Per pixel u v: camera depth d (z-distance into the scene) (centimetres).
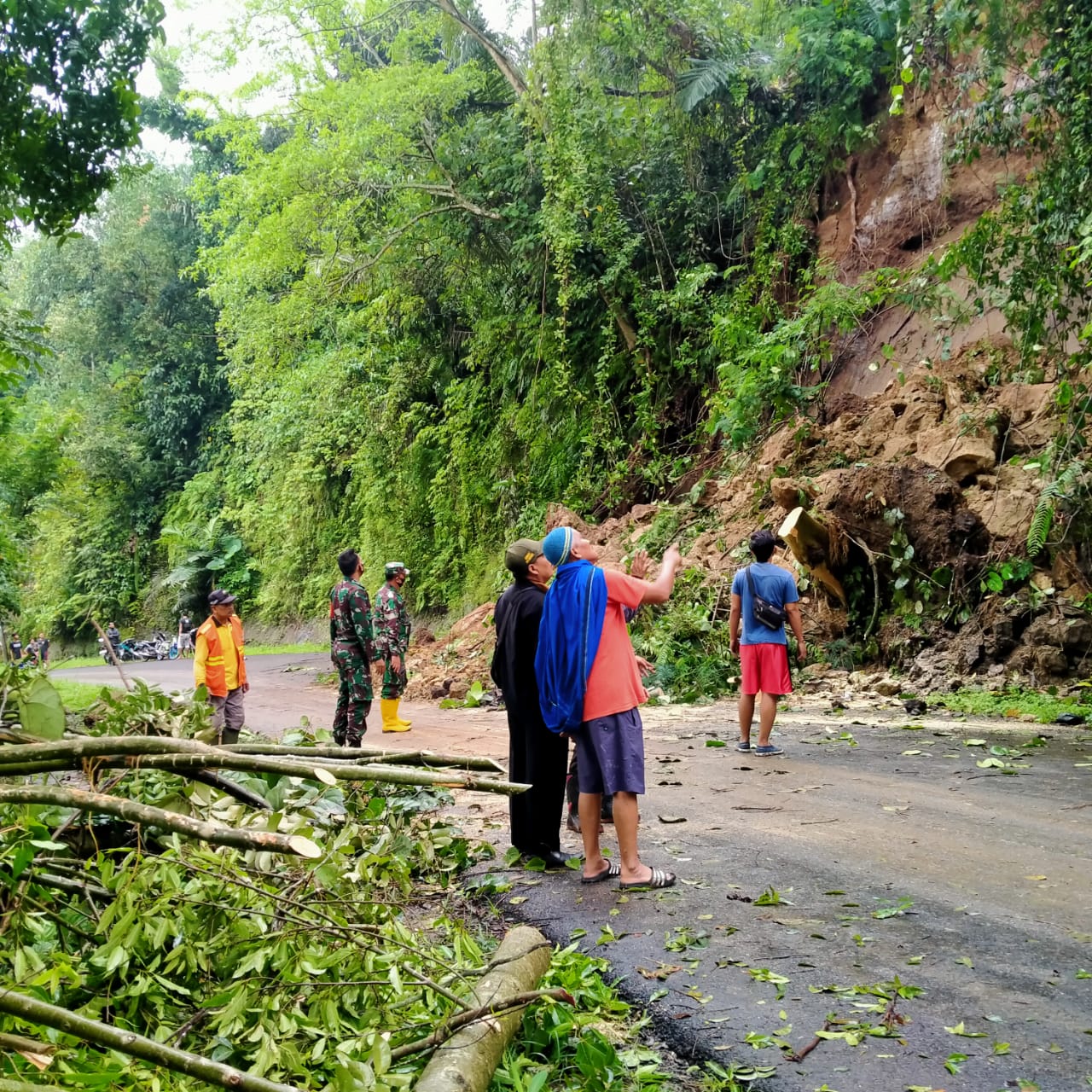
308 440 3120
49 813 365
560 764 561
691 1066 327
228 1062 290
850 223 1719
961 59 1485
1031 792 657
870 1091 298
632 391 2014
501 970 333
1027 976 374
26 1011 224
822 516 1224
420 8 2084
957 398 1287
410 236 2138
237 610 3806
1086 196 1008
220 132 2114
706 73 1703
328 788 425
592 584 513
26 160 956
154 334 4478
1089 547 1057
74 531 4350
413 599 2591
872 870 509
